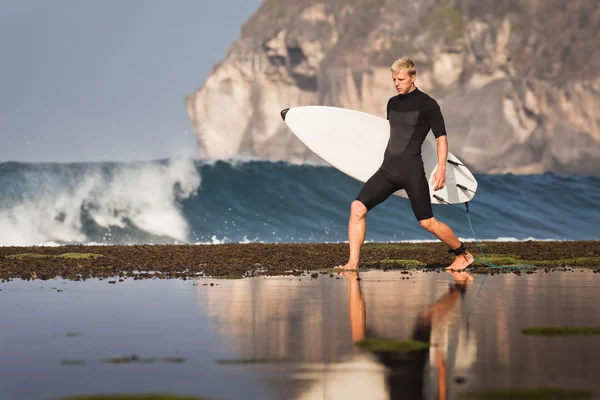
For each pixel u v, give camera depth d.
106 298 11.62
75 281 14.68
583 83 157.88
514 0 171.12
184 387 5.71
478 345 7.34
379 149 19.11
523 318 9.20
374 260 20.39
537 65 164.88
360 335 7.98
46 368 6.43
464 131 163.38
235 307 10.42
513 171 158.75
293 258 21.00
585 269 17.62
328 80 183.75
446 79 171.62
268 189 51.47
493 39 169.12
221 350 7.16
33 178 43.78
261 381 5.90
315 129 19.77
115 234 43.66
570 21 165.62
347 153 19.42
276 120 194.12
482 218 56.50
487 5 173.12
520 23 168.25
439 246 27.61
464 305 10.52
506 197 60.19
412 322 8.91
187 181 48.31
